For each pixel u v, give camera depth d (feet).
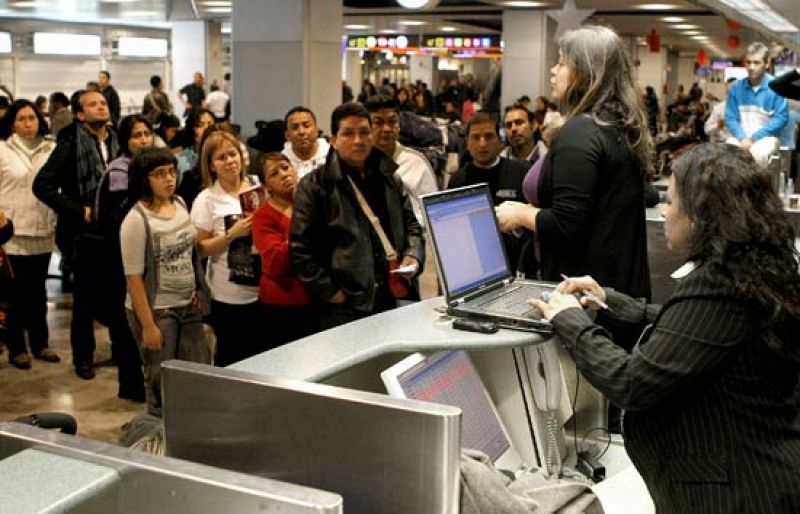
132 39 77.87
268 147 19.43
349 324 6.67
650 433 5.96
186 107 57.62
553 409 7.80
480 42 95.09
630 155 8.93
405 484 4.50
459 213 7.50
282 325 11.83
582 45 9.01
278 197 12.05
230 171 14.17
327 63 33.35
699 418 5.75
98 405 16.12
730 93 23.52
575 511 6.13
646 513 7.02
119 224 15.34
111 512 3.67
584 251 8.96
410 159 15.29
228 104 53.26
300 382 4.85
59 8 58.75
